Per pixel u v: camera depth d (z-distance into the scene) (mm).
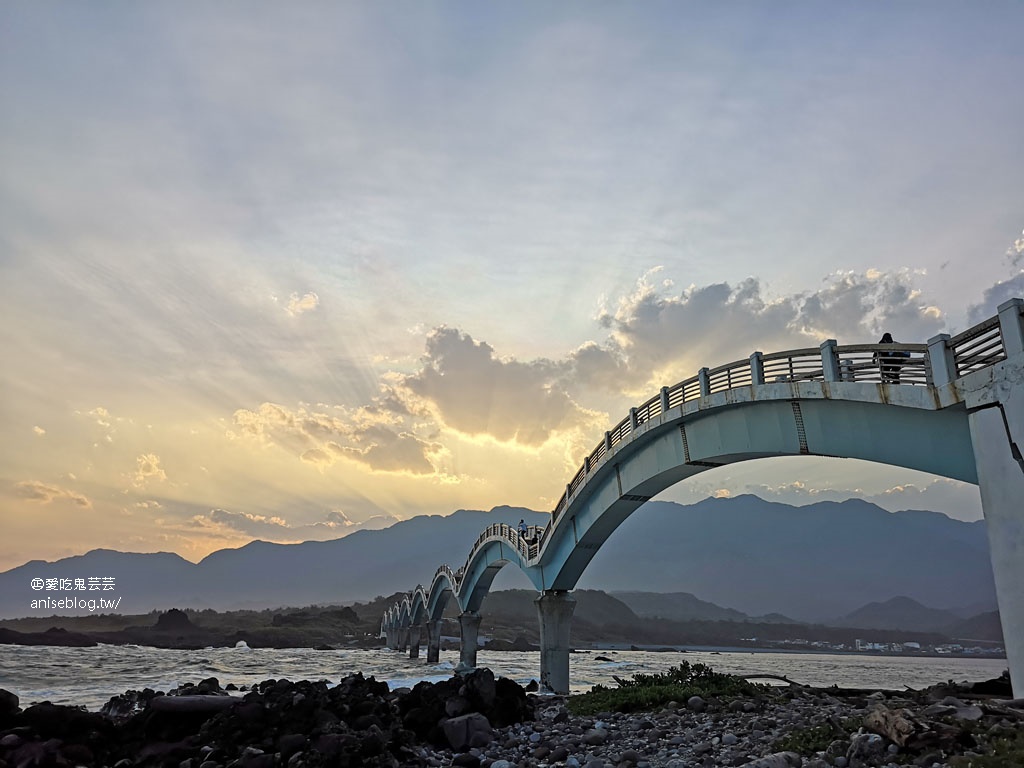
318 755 16969
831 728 15961
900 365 22297
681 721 21219
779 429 28641
